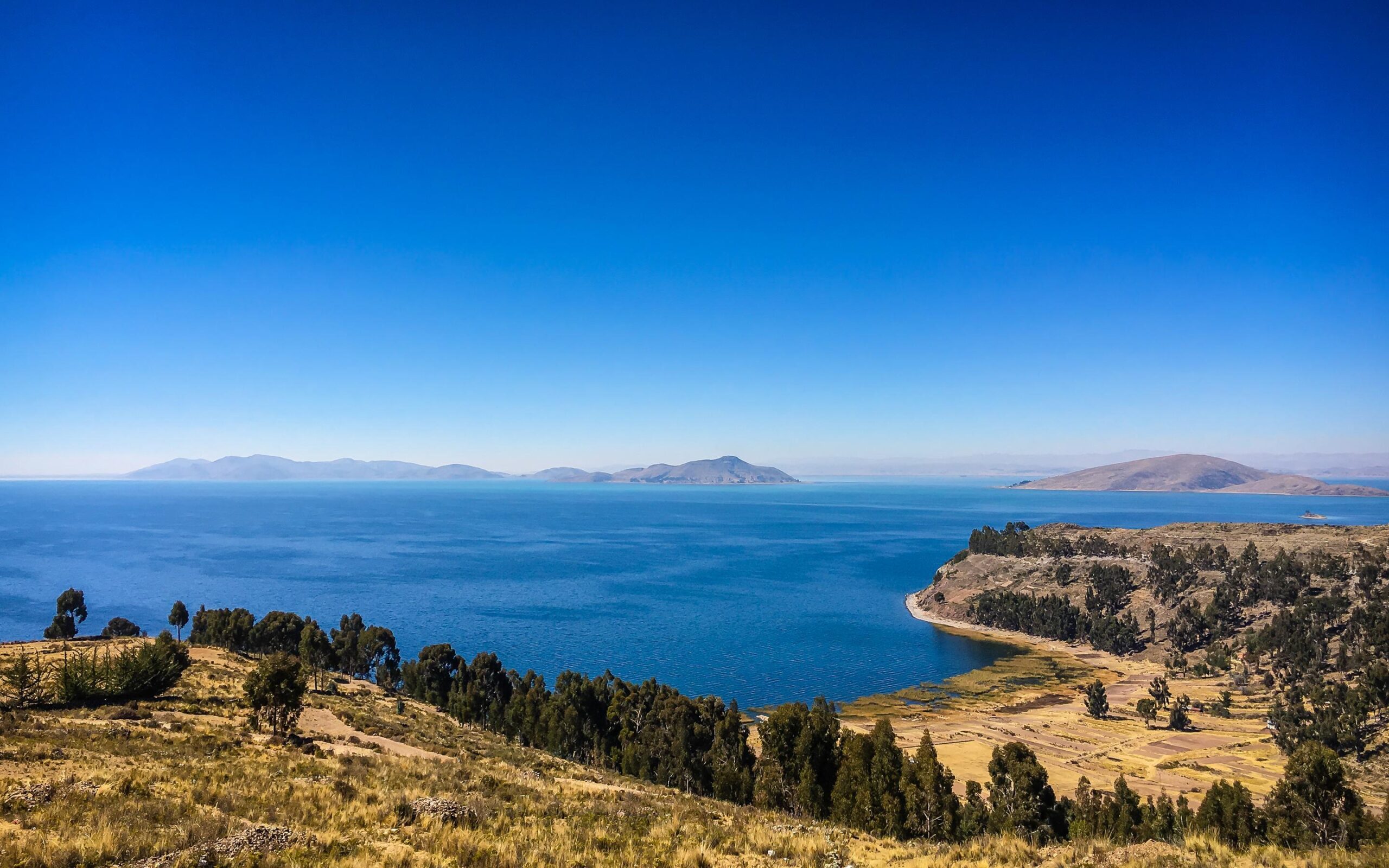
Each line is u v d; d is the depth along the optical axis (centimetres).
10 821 2050
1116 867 2053
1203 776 8138
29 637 15325
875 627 18650
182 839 1931
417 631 17225
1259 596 16412
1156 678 12012
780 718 5709
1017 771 5031
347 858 1936
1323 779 4091
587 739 7612
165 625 17038
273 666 4503
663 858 2186
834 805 5009
